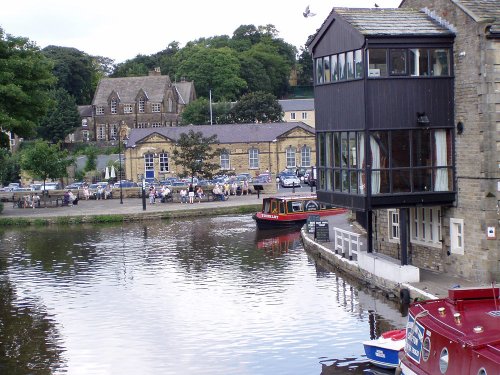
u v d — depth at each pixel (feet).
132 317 119.14
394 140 118.52
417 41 117.91
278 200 212.64
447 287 113.50
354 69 120.06
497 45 113.19
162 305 125.70
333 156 128.47
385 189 118.62
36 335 111.14
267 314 117.80
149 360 98.99
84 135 547.08
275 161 364.99
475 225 116.06
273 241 189.26
